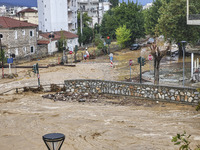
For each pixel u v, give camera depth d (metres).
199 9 40.94
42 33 66.56
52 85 23.22
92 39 86.25
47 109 16.44
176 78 26.33
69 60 49.44
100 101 18.34
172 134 10.69
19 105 17.89
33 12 85.62
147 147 9.45
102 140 10.42
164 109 15.44
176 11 41.75
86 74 33.94
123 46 65.62
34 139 10.98
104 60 47.25
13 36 52.12
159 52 20.05
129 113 14.81
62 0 77.44
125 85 18.81
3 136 11.53
